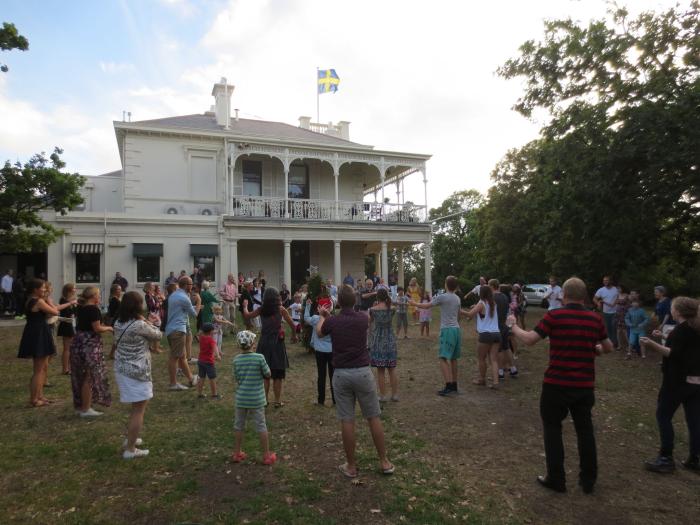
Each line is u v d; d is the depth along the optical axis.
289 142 24.55
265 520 3.84
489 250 32.00
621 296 12.00
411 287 16.88
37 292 7.12
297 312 13.39
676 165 10.67
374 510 4.02
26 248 14.47
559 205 13.66
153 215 22.17
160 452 5.30
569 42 13.24
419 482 4.59
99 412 6.79
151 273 22.20
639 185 11.87
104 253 21.45
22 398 7.51
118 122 22.91
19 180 13.27
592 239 13.53
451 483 4.57
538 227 15.30
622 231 12.95
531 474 4.84
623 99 12.55
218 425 6.27
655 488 4.58
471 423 6.39
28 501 4.18
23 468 4.88
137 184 23.42
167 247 22.44
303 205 25.16
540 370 9.86
